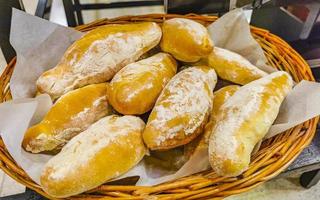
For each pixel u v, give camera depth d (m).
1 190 0.59
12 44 0.43
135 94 0.35
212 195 0.32
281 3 0.58
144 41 0.40
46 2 0.59
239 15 0.45
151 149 0.34
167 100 0.34
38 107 0.37
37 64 0.44
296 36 0.62
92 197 0.31
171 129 0.32
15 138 0.35
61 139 0.35
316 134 0.51
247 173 0.32
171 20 0.43
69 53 0.39
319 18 0.61
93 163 0.30
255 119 0.33
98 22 0.50
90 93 0.37
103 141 0.32
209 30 0.47
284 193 0.62
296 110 0.37
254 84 0.36
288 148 0.35
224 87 0.41
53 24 0.44
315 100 0.36
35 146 0.35
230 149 0.30
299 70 0.44
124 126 0.34
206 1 0.57
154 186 0.32
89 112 0.36
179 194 0.31
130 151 0.32
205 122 0.35
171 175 0.33
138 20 0.51
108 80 0.40
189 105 0.33
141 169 0.34
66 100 0.36
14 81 0.42
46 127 0.35
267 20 0.61
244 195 0.61
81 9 0.81
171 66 0.40
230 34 0.47
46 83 0.38
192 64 0.42
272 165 0.33
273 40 0.48
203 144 0.34
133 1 0.85
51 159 0.32
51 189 0.30
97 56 0.39
